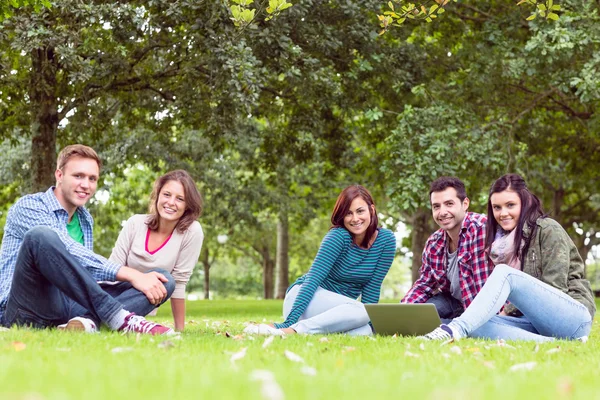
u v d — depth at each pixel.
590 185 21.95
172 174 5.65
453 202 5.64
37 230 4.52
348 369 2.90
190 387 2.19
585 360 3.61
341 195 5.84
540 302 4.85
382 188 19.81
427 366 3.10
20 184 19.08
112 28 11.76
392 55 14.83
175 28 13.34
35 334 4.14
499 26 15.19
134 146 19.02
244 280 54.75
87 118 14.91
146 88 14.56
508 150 15.30
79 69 11.98
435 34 16.62
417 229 24.48
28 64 14.86
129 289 4.96
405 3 13.48
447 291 5.99
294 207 24.42
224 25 11.75
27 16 12.04
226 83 12.09
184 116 14.47
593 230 29.64
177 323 5.89
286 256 29.95
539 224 5.16
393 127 15.79
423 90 14.55
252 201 23.41
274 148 17.52
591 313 5.06
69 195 5.19
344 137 17.05
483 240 5.54
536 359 3.60
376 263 5.96
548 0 7.05
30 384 2.19
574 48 13.65
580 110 17.30
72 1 11.27
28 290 4.66
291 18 13.02
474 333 5.04
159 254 5.59
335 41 13.52
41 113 14.47
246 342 4.27
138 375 2.46
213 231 32.03
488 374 2.88
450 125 14.23
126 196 25.66
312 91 13.77
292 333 5.29
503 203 5.22
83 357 3.09
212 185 22.45
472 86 15.02
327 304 5.64
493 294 4.77
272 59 13.01
